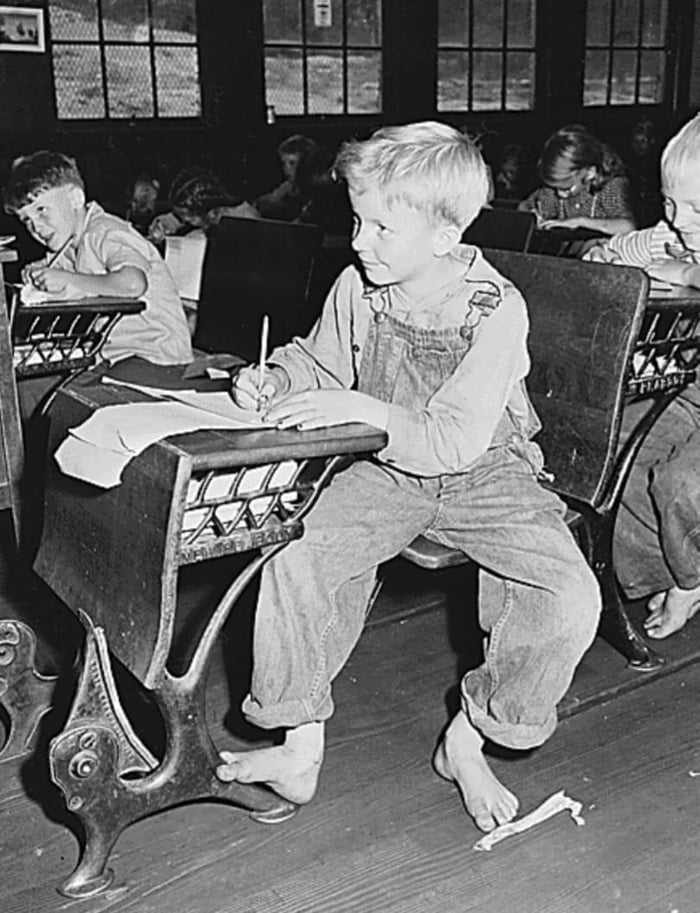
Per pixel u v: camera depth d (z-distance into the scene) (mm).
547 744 1827
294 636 1504
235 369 1674
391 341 1594
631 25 7152
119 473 1283
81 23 5406
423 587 2443
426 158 1449
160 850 1569
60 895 1481
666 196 2047
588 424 1814
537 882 1499
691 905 1451
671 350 1944
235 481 1304
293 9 6027
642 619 2287
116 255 2676
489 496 1590
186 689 1482
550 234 3684
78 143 5500
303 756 1599
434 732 1880
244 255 2963
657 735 1858
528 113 6957
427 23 6422
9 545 2600
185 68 5785
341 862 1544
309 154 5715
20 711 1799
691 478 1939
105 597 1379
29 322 2297
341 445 1313
